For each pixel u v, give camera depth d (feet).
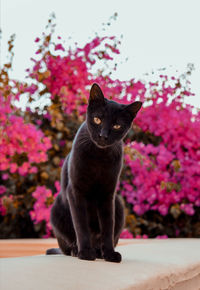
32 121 17.11
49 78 17.12
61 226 9.51
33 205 15.99
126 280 5.85
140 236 16.84
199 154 17.54
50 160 16.71
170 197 16.99
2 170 16.30
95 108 8.75
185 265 8.02
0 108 15.46
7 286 5.00
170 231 17.44
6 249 11.70
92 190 8.64
